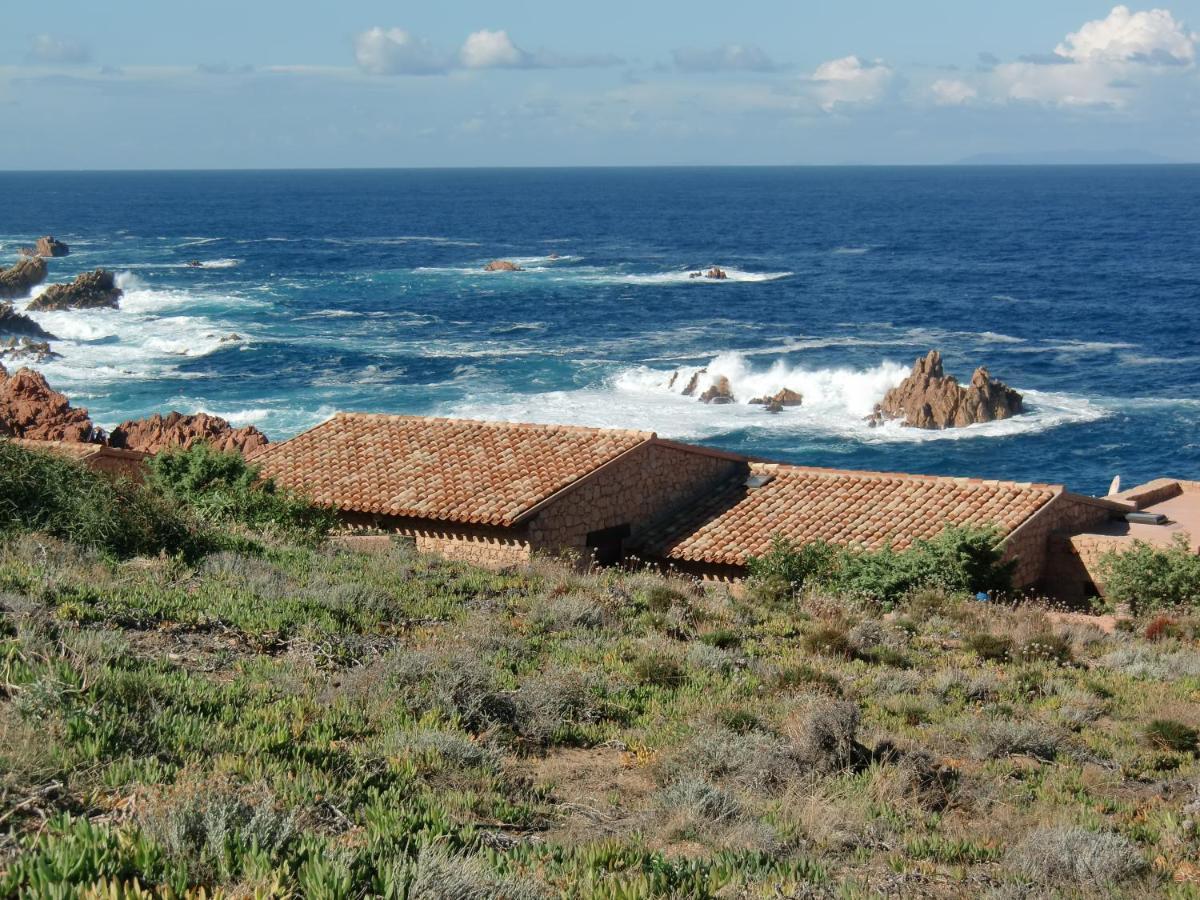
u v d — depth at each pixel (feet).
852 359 276.62
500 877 26.48
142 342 280.92
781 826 34.94
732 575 92.48
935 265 494.18
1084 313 356.79
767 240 630.74
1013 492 97.09
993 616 73.92
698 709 47.37
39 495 61.82
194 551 63.67
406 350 277.03
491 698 43.73
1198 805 41.19
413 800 33.04
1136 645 69.05
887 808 38.19
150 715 35.29
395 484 94.32
